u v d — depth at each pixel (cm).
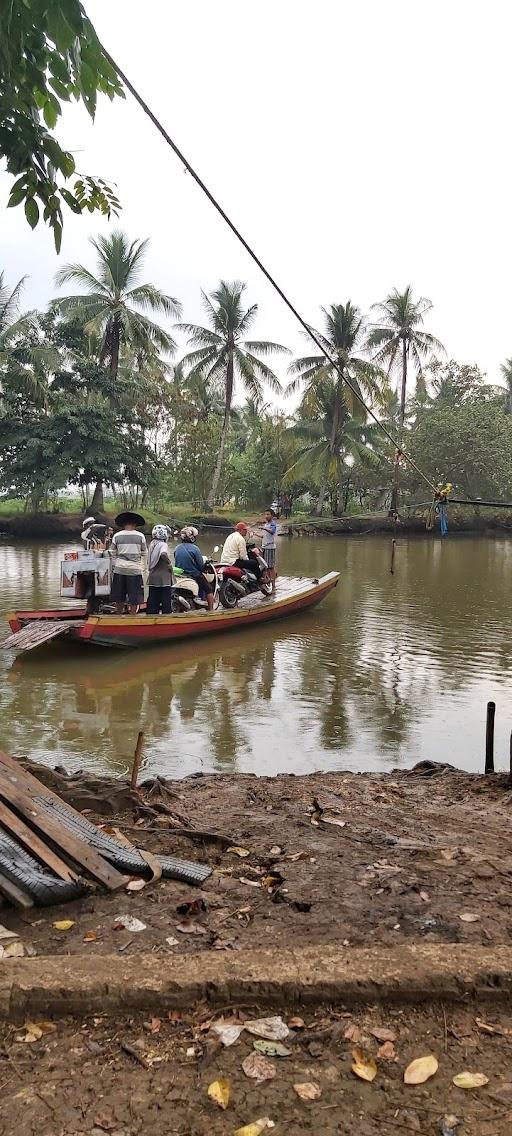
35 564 2295
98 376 3344
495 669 1024
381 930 295
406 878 347
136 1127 198
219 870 360
